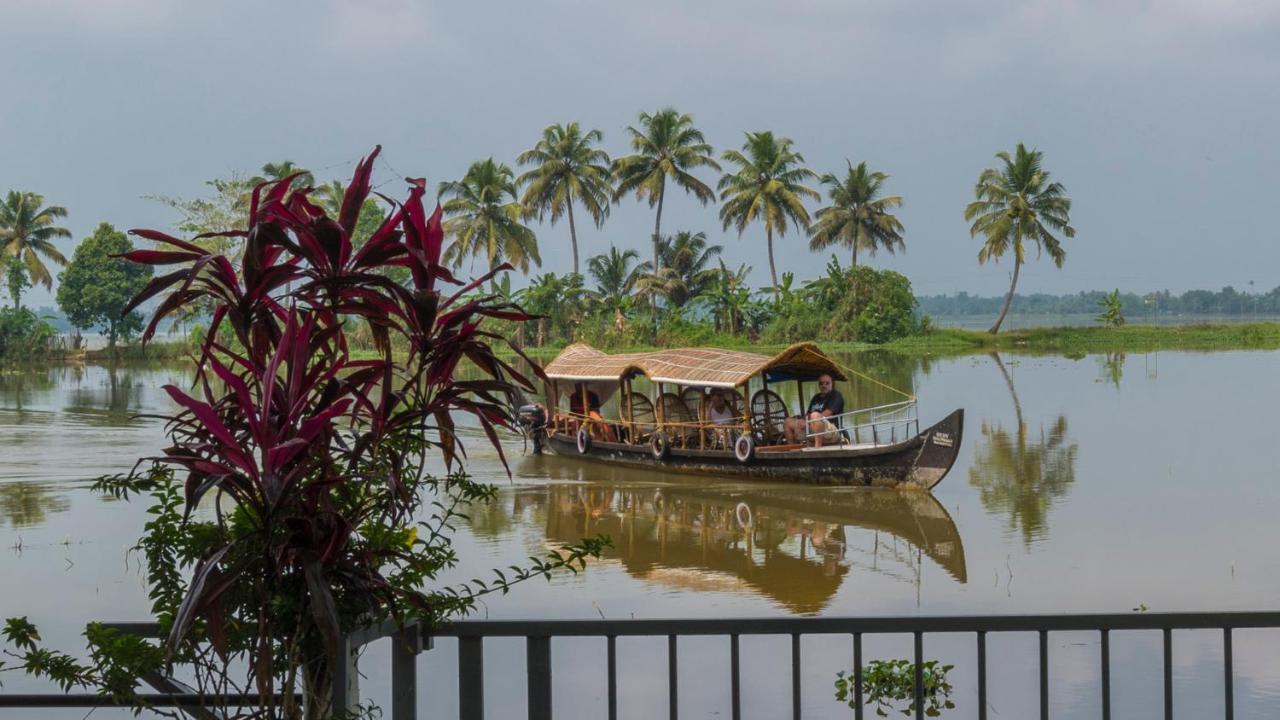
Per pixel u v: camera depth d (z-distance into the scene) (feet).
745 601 33.40
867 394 104.99
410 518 11.94
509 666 25.95
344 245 10.50
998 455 64.03
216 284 10.59
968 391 106.42
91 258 207.00
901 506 49.83
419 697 23.58
